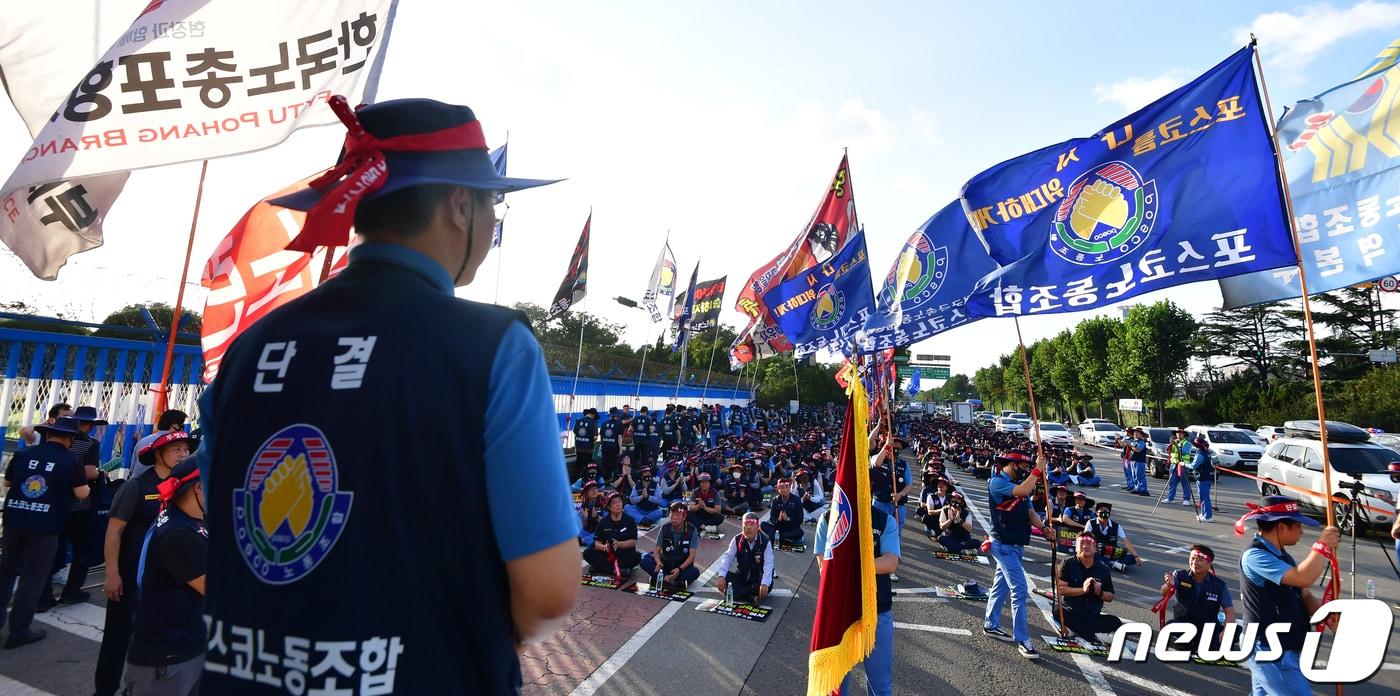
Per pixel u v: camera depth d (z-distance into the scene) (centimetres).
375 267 93
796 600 697
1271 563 380
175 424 495
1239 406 3719
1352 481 1102
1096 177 439
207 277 376
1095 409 5753
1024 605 561
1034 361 6397
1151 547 1022
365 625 74
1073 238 441
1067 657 551
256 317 378
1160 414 4309
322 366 84
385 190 93
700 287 2417
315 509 78
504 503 79
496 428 80
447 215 99
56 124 278
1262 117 390
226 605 82
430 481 77
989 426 4581
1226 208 391
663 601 678
